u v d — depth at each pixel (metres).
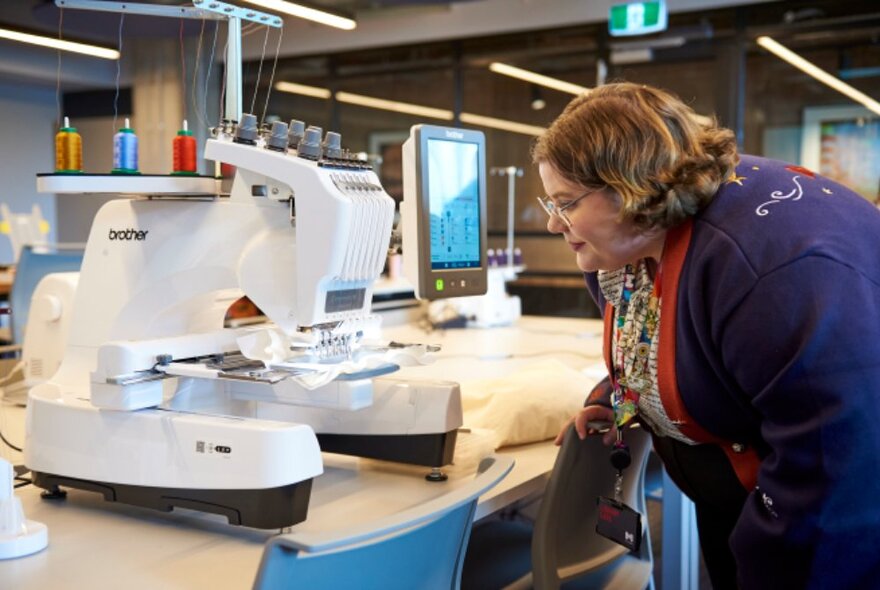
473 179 1.66
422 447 1.56
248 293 1.42
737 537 1.17
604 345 1.47
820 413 1.04
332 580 1.01
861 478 1.03
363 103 8.62
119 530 1.31
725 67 6.70
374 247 1.41
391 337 3.38
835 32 6.34
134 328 1.52
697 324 1.16
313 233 1.33
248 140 1.42
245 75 1.81
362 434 1.62
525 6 7.26
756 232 1.10
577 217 1.23
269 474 1.23
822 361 1.03
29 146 10.51
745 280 1.08
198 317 1.59
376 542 1.04
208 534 1.30
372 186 1.42
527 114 7.75
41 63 9.16
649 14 5.89
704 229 1.15
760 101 6.76
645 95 1.20
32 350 2.22
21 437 1.85
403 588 1.13
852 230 1.10
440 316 3.65
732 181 1.18
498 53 7.75
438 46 8.01
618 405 1.43
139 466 1.34
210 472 1.28
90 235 1.56
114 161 1.47
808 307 1.04
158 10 1.52
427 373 2.54
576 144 1.19
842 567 1.07
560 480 1.56
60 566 1.17
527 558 1.95
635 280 1.38
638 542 1.47
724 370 1.17
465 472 1.62
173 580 1.12
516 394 1.85
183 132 1.48
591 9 6.98
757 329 1.07
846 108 6.42
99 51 3.30
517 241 7.72
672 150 1.13
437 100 8.24
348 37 8.14
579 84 7.42
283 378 1.28
